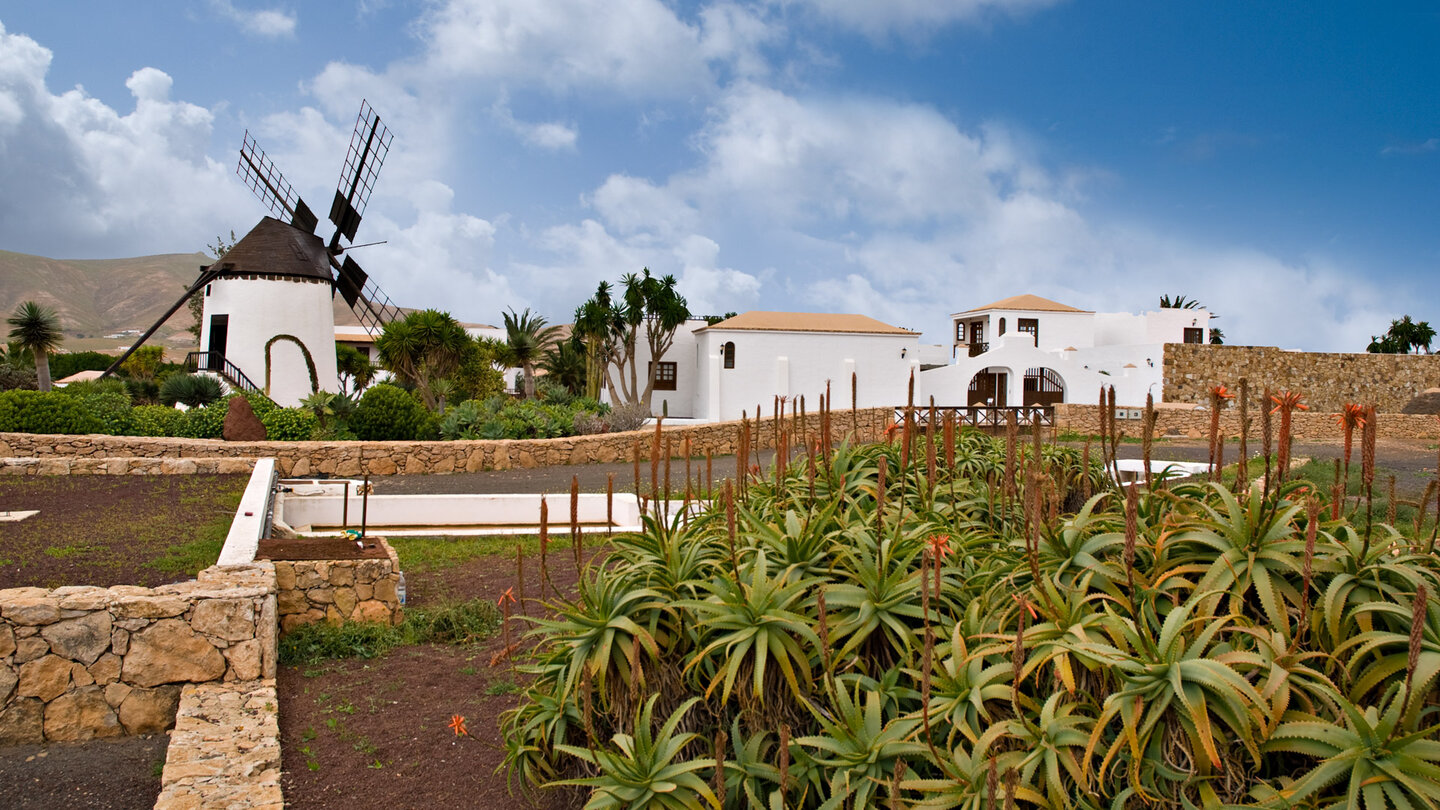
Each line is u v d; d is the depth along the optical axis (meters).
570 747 3.86
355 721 6.01
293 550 8.65
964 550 4.36
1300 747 2.80
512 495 14.62
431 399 31.53
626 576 4.29
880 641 4.01
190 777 4.84
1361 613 3.09
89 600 6.27
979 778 3.07
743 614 3.83
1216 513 3.61
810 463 5.30
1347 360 39.00
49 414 19.39
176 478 14.52
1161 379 36.81
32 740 6.04
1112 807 2.96
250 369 33.78
